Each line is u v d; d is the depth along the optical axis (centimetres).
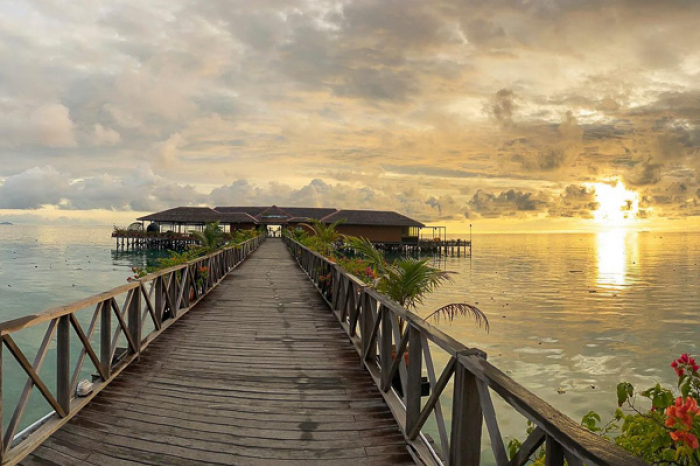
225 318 802
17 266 3494
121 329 507
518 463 179
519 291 2694
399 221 5241
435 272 664
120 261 3966
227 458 326
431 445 337
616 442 284
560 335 1520
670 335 1561
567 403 910
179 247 5581
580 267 4700
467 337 1456
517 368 1135
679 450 237
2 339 286
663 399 271
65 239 10200
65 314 362
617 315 1942
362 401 432
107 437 352
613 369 1144
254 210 5812
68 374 375
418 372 341
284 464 320
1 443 291
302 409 413
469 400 233
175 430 367
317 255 1153
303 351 601
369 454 335
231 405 420
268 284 1267
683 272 4166
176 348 605
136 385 463
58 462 314
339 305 812
